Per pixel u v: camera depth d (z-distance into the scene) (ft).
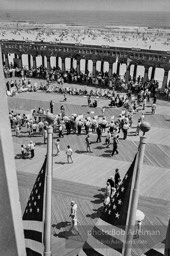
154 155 86.58
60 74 176.35
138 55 158.10
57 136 99.30
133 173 27.78
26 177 72.95
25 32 428.97
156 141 96.22
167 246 22.13
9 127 24.58
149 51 155.12
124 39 386.73
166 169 78.84
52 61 248.52
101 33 444.55
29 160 82.07
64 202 63.46
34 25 524.93
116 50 163.73
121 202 28.63
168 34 434.71
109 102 137.80
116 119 115.24
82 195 66.28
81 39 378.53
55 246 50.83
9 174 24.71
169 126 109.81
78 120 101.24
